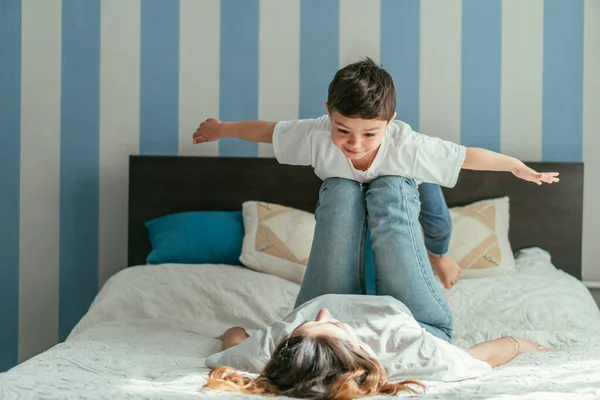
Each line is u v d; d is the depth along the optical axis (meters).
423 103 3.50
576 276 3.40
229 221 3.27
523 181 3.40
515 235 3.40
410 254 2.16
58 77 3.51
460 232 3.19
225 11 3.51
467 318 2.77
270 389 1.69
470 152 2.23
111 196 3.52
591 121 3.48
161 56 3.51
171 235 3.23
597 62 3.47
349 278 2.21
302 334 1.75
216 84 3.51
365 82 1.99
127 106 3.51
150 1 3.50
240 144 3.51
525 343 2.27
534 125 3.49
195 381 1.80
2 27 3.50
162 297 2.86
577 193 3.39
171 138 3.52
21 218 3.52
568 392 1.72
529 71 3.49
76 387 1.72
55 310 3.52
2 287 3.52
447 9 3.48
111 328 2.68
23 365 2.00
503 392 1.73
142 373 1.93
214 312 2.81
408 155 2.19
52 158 3.51
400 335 1.93
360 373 1.68
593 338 2.51
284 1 3.50
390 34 3.49
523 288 2.91
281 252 3.07
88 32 3.50
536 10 3.48
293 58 3.50
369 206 2.18
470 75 3.49
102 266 3.52
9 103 3.51
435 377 1.89
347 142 2.03
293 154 2.28
